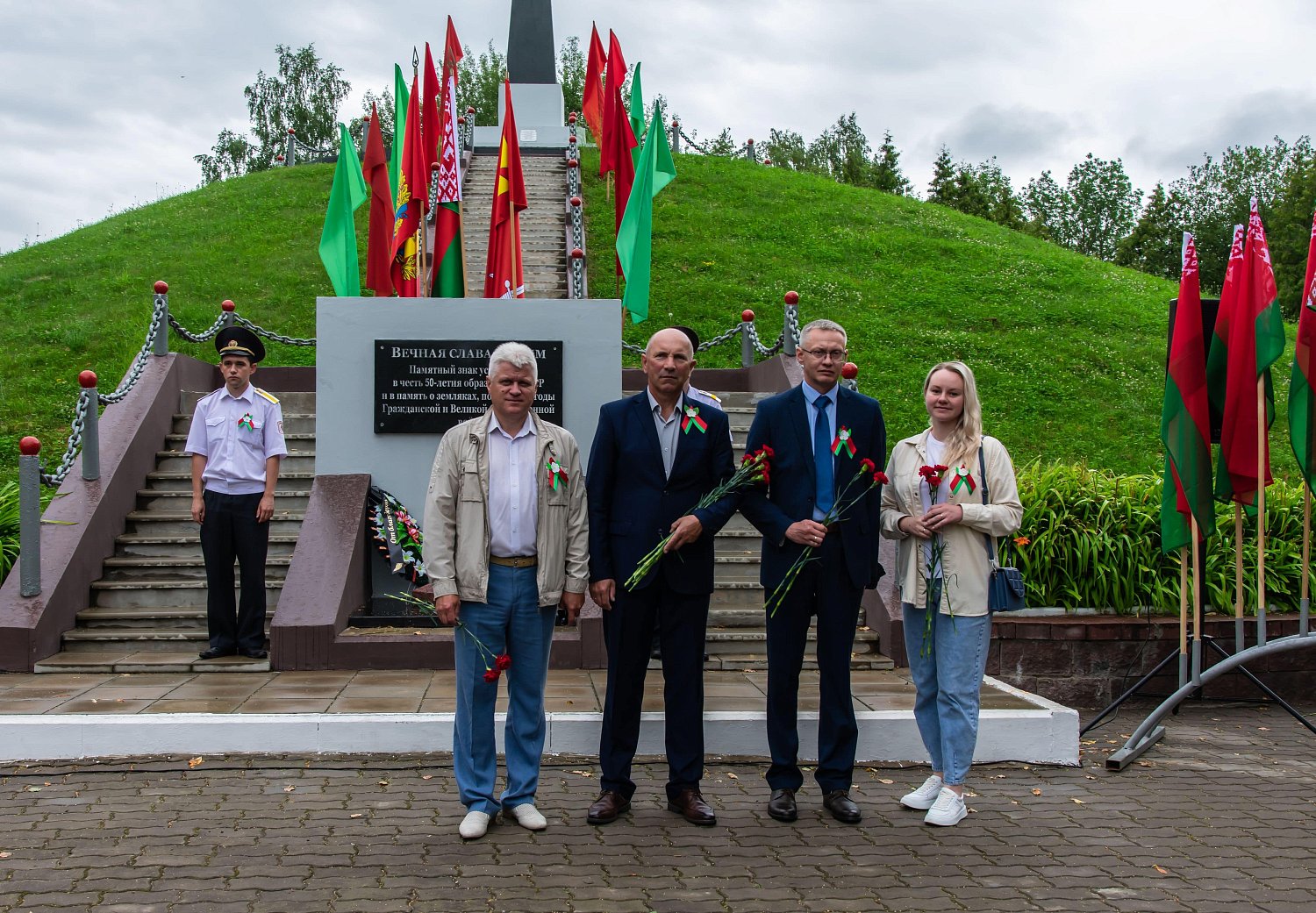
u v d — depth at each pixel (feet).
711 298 58.80
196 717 18.85
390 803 16.49
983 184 164.45
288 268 61.87
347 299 28.66
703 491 16.62
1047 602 27.30
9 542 26.37
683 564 16.20
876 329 54.24
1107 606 27.27
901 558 17.26
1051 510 27.89
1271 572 27.78
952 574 16.42
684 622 16.33
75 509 27.12
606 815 15.85
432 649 24.13
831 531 16.51
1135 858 14.87
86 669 23.39
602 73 64.69
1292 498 29.76
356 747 18.85
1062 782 18.66
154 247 66.08
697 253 66.08
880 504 17.17
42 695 21.06
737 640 25.70
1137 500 28.81
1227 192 157.99
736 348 53.11
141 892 13.03
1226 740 22.49
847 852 14.90
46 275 61.00
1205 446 20.90
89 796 16.52
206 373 36.60
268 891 13.12
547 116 88.84
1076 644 26.04
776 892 13.43
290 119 160.86
